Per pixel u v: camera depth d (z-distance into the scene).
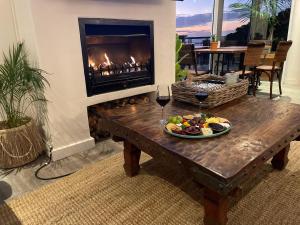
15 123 2.21
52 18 2.05
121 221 1.51
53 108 2.22
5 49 2.28
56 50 2.13
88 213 1.59
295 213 1.53
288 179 1.88
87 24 2.32
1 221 1.54
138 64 2.94
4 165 2.14
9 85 2.04
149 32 2.83
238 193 1.21
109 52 2.85
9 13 2.24
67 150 2.37
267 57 4.59
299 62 5.02
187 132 1.44
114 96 2.67
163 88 1.84
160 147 1.36
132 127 1.60
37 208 1.64
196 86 2.14
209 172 1.13
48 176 2.04
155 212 1.58
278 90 4.73
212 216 1.33
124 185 1.87
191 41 5.34
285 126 1.54
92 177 1.98
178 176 1.97
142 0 2.66
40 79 2.08
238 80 2.32
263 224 1.45
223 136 1.44
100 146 2.57
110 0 2.39
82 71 2.35
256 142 1.35
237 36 5.83
